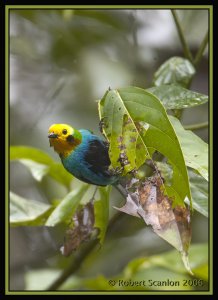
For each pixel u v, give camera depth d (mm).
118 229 12789
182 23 13078
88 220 7492
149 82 12953
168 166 6273
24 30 13188
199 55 8836
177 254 9688
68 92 13195
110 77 12484
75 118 12930
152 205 6027
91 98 12797
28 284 10109
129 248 12773
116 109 6160
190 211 5980
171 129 5887
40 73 13492
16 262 12977
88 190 8289
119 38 13156
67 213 7977
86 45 13047
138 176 6148
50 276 10305
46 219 8867
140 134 6074
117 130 6141
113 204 12219
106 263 12602
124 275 9703
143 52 13219
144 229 12945
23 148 9172
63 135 8289
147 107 6039
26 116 13266
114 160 6180
